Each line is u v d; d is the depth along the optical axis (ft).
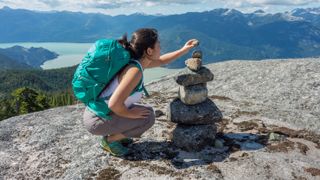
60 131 8.94
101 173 6.77
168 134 8.39
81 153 7.64
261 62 19.89
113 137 7.16
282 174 6.81
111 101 5.96
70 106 11.70
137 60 6.38
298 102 14.06
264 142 8.11
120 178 6.60
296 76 16.55
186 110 7.58
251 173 6.74
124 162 7.09
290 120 10.44
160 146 7.71
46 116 10.36
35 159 7.64
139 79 6.12
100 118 6.66
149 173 6.68
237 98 15.05
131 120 6.75
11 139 8.77
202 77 7.50
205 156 7.30
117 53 6.16
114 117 6.65
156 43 6.43
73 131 8.92
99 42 6.35
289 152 7.71
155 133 8.48
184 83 7.45
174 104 7.83
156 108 10.98
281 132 8.84
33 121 9.84
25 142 8.48
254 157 7.28
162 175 6.61
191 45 7.53
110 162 7.13
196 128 7.64
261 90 15.52
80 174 6.81
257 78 16.98
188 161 7.10
